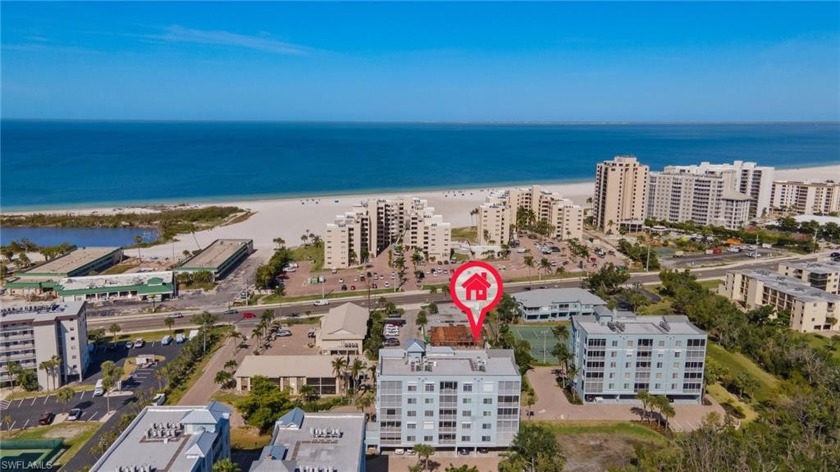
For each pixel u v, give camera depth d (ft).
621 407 603.67
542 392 635.25
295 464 384.27
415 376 506.48
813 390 604.90
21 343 643.04
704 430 504.02
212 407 437.58
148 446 404.36
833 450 464.65
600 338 599.98
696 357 605.73
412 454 520.01
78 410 586.04
